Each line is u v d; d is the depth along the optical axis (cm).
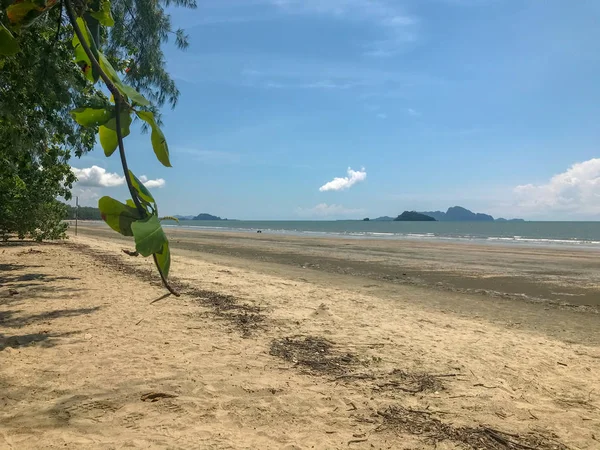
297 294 977
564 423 385
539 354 594
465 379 482
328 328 679
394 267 1808
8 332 582
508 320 861
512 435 360
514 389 462
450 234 6450
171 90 838
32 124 462
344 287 1224
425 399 424
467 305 1014
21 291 874
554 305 1046
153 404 382
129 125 80
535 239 4884
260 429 351
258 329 652
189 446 318
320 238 4581
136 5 806
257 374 466
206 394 409
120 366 469
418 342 621
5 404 371
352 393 430
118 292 894
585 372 526
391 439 346
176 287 980
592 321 872
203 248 2730
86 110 78
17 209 1881
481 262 2048
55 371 448
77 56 86
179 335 599
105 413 362
